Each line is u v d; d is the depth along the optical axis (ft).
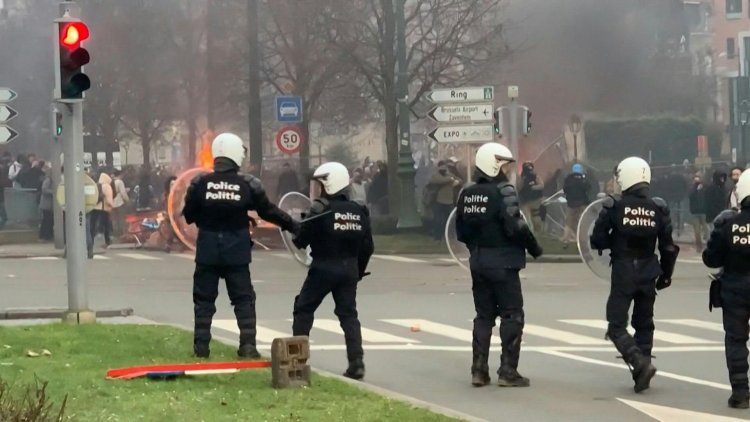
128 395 29.43
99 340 39.09
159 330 42.24
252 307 36.76
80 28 42.24
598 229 34.96
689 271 78.43
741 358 32.35
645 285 34.78
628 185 34.81
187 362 35.22
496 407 32.40
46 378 31.45
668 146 125.80
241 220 36.50
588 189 90.07
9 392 25.49
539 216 94.27
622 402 33.22
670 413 31.60
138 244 100.22
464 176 103.50
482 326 35.70
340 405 29.09
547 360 40.86
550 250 90.02
